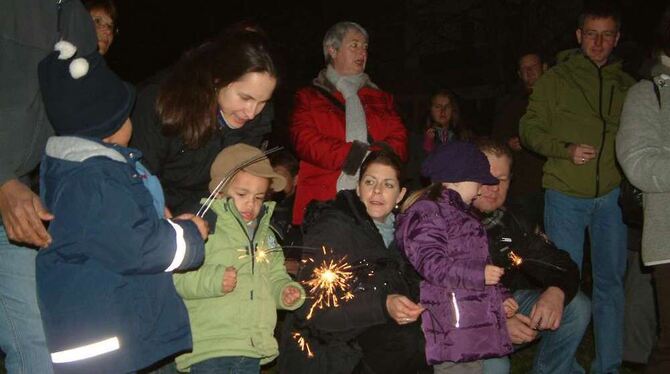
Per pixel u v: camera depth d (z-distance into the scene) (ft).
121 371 10.56
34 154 11.36
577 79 18.66
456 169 13.89
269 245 13.74
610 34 18.60
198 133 12.65
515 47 40.32
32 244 10.62
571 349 16.11
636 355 18.15
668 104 14.25
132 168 10.84
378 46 45.98
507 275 16.06
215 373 12.76
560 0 39.37
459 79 43.68
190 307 12.92
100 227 10.34
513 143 22.47
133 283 10.77
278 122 18.57
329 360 13.55
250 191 13.21
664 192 14.01
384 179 14.40
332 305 13.43
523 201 22.21
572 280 15.69
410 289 14.06
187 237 11.02
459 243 13.64
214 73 12.60
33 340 11.53
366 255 13.84
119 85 11.28
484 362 15.33
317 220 14.05
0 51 10.84
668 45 14.39
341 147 17.78
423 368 14.12
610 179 18.04
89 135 10.92
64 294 10.41
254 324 12.99
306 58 46.37
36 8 11.09
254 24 13.70
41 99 11.30
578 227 18.29
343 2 46.44
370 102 18.85
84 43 11.64
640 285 18.01
